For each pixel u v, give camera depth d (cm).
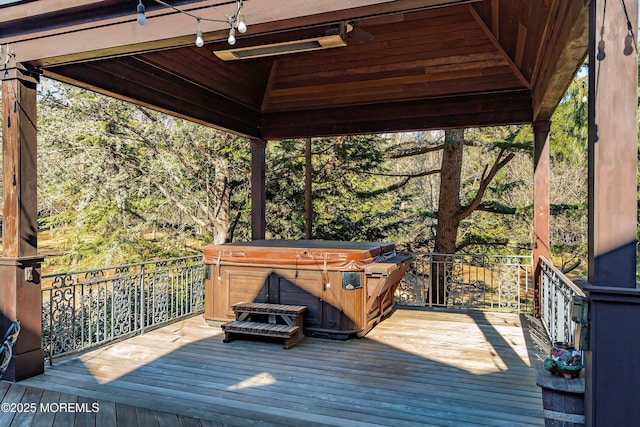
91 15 339
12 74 364
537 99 492
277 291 499
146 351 436
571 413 235
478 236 1055
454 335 489
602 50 216
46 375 369
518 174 1183
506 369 383
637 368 210
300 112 663
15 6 351
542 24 376
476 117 571
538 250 556
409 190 1371
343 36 343
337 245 545
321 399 320
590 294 216
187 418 290
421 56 566
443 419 287
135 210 1012
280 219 1062
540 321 546
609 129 215
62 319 413
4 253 368
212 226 1091
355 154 998
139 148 990
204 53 511
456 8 504
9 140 367
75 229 967
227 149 1004
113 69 419
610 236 215
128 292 495
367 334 496
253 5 294
